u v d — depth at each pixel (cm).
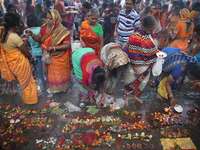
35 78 422
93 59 267
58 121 290
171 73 306
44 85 388
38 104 331
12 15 253
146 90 391
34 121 287
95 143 248
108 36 537
